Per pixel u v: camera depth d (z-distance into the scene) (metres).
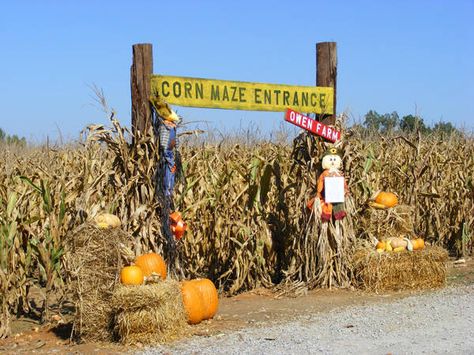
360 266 11.18
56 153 15.52
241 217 12.03
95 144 11.23
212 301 9.02
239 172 12.05
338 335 8.07
